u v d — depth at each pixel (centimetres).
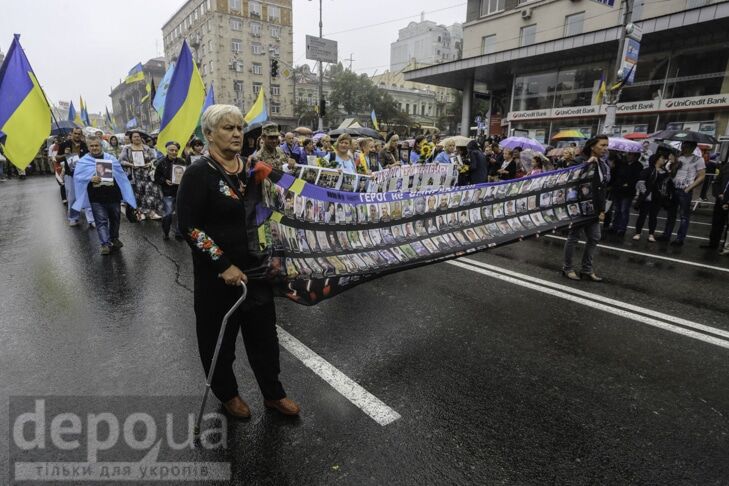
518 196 460
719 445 231
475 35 2728
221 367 237
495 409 260
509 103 2552
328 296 279
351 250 314
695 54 1673
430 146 994
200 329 232
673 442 233
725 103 1565
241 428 240
